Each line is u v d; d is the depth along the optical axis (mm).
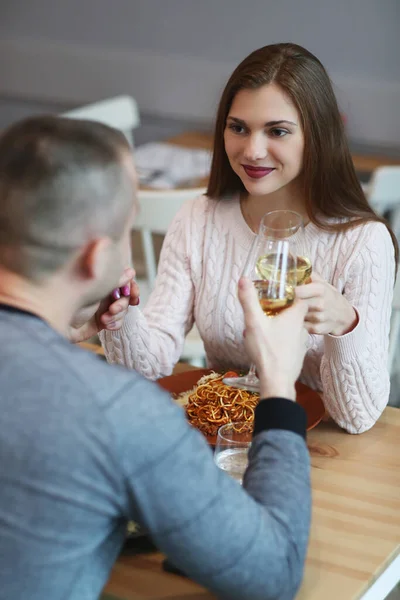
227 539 963
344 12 3471
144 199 2457
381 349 1684
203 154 3361
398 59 3436
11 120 4473
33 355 959
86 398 935
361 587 1218
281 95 1682
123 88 4051
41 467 918
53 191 980
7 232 996
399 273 2154
